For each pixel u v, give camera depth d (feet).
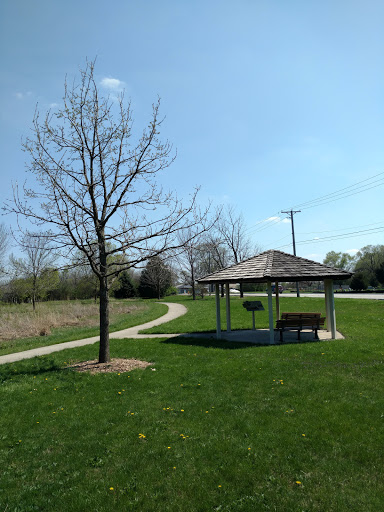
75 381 30.50
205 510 13.85
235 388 26.71
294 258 50.14
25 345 53.78
